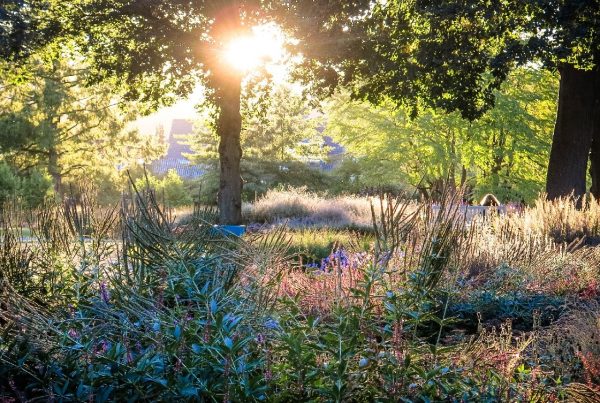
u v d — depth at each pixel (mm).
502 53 22188
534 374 4270
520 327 7344
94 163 50188
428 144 43219
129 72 24938
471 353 4133
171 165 92688
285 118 51531
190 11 24328
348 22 23688
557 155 24266
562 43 21344
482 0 22531
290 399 3592
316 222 25500
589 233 14117
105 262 4730
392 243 4016
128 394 3420
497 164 44719
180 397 3334
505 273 8805
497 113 40969
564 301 7969
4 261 4953
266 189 49125
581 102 23969
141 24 24438
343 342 3629
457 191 4332
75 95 49156
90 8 24047
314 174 51125
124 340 3717
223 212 24609
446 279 4438
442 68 23281
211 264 4441
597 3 21125
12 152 47062
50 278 4766
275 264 4668
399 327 3887
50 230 5109
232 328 3596
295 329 3869
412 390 3727
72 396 3328
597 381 4895
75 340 3697
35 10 25297
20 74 28047
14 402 3393
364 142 47562
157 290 4246
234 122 24781
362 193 42000
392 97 24438
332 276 5824
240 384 3441
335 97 47781
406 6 24656
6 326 3742
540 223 14227
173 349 3525
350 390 3605
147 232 4293
